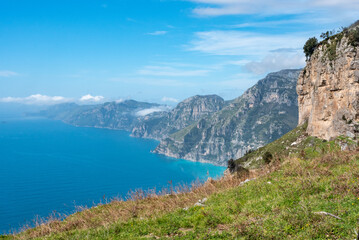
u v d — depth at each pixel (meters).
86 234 14.62
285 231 10.35
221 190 19.70
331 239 9.12
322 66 94.31
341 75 83.75
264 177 19.48
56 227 18.31
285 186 15.80
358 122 75.00
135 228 14.30
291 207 12.82
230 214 14.01
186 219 14.39
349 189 13.00
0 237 18.98
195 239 11.57
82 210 22.80
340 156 21.53
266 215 12.48
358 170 16.19
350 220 9.95
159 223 14.62
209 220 13.52
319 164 20.17
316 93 99.50
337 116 83.44
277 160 23.45
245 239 10.48
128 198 24.03
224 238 11.12
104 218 18.23
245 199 15.93
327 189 13.83
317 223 10.27
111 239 13.12
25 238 17.34
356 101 77.25
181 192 22.94
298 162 20.70
